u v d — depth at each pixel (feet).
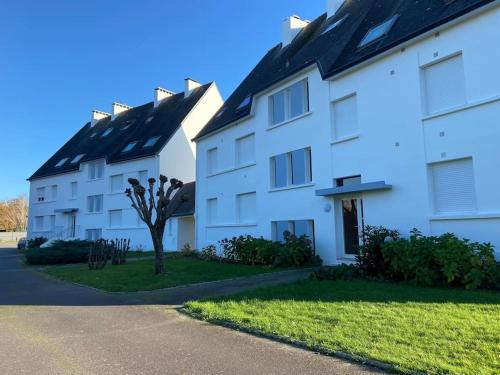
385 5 49.21
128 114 125.29
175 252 79.41
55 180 125.49
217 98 104.58
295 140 52.70
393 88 40.01
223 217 68.13
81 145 129.18
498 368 13.28
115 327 21.86
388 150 40.14
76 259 71.56
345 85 45.55
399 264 31.17
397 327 18.20
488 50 32.76
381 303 23.15
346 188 42.29
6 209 259.60
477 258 27.48
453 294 25.16
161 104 115.65
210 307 24.38
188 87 108.06
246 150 64.08
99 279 41.88
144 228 95.66
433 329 17.63
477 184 32.91
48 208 127.03
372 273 34.14
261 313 22.24
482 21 33.27
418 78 37.78
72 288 37.70
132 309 26.61
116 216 103.91
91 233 110.42
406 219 38.09
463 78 34.78
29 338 20.07
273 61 69.26
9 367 15.94
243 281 36.14
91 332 20.93
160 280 38.32
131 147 103.50
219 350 17.15
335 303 23.70
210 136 73.56
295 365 15.01
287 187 53.52
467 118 33.86
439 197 36.06
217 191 70.28
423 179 36.81
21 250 118.42
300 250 46.50
